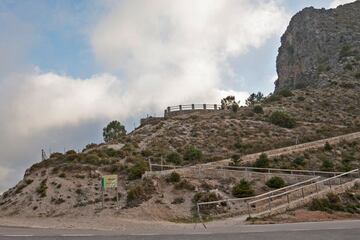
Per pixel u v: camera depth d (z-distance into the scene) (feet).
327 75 391.45
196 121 251.60
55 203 113.80
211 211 94.02
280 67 561.84
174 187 110.52
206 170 132.57
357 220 79.00
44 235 55.57
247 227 64.54
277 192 109.50
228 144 204.23
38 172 147.74
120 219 86.07
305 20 550.36
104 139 262.26
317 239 45.91
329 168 153.58
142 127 253.24
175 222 82.89
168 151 182.19
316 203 94.79
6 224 83.10
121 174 130.41
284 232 53.21
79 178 130.31
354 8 579.07
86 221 84.07
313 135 219.00
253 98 398.62
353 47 445.78
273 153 178.09
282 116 247.29
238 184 113.39
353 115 272.31
